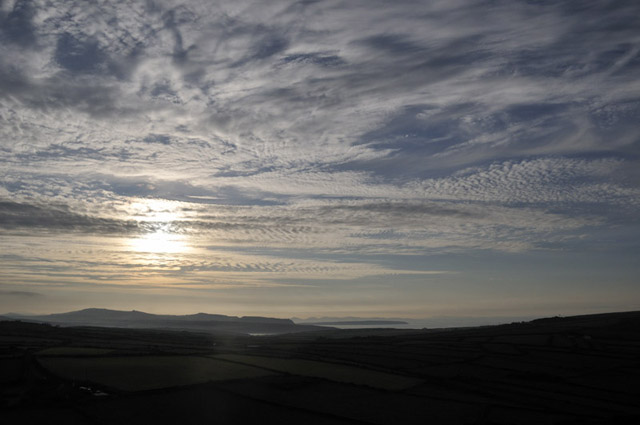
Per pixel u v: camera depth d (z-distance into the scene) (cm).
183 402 6191
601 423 5644
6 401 5731
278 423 5512
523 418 5925
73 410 5503
